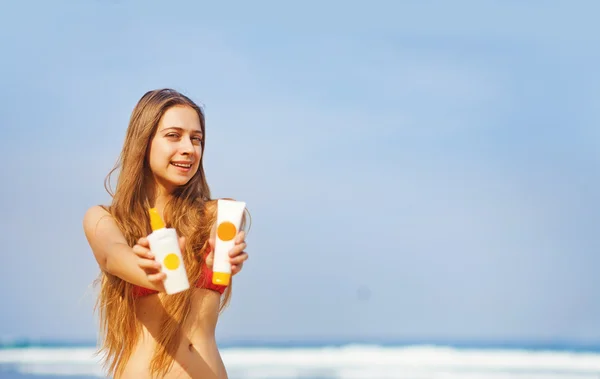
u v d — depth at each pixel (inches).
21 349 1263.5
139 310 114.7
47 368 797.9
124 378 113.0
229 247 104.9
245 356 1119.6
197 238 119.1
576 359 1028.5
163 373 111.3
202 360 114.1
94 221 113.7
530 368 904.9
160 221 100.1
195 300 115.7
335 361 1031.6
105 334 118.6
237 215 106.0
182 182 119.4
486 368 904.9
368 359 1062.4
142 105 120.6
